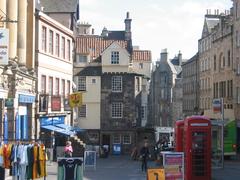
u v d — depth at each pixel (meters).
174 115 115.06
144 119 76.81
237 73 68.62
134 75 71.38
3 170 24.55
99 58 72.62
